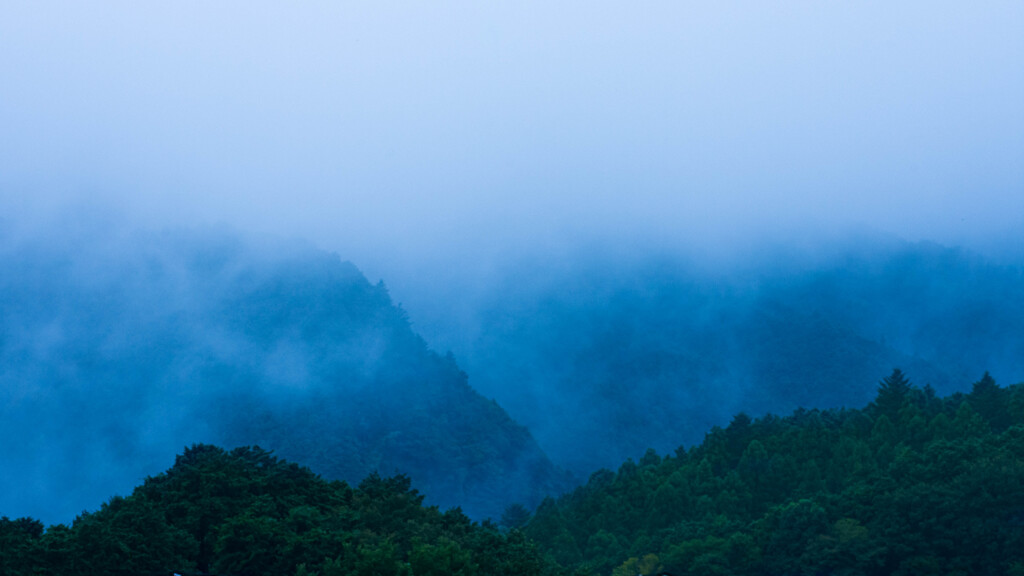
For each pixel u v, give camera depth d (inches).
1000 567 2501.2
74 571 1612.9
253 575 1738.4
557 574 2032.5
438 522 2137.1
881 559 2603.3
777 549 2842.0
